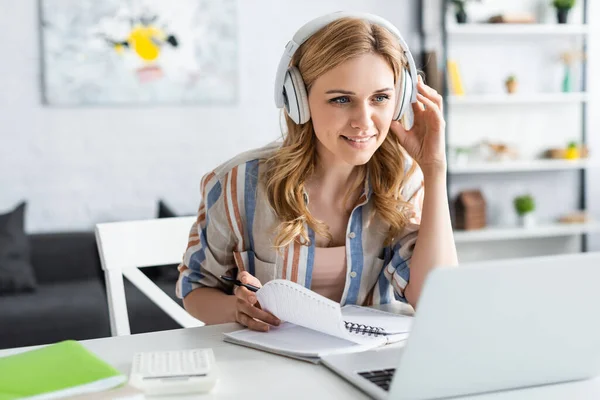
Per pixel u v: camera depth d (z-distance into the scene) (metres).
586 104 4.80
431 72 4.35
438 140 1.40
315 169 1.45
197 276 1.52
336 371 1.01
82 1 3.95
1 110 3.90
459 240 4.54
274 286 1.13
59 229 4.01
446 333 0.88
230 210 1.48
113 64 4.01
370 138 1.27
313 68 1.26
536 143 4.79
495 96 4.48
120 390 0.89
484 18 4.65
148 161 4.12
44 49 3.92
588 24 4.73
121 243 1.64
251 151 1.53
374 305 1.46
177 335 1.25
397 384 0.89
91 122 4.03
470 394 0.95
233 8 4.16
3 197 3.93
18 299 3.36
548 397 0.94
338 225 1.48
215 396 0.94
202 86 4.14
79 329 3.25
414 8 4.52
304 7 4.32
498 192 4.77
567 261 0.89
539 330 0.93
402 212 1.48
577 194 4.89
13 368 0.96
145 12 4.04
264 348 1.14
